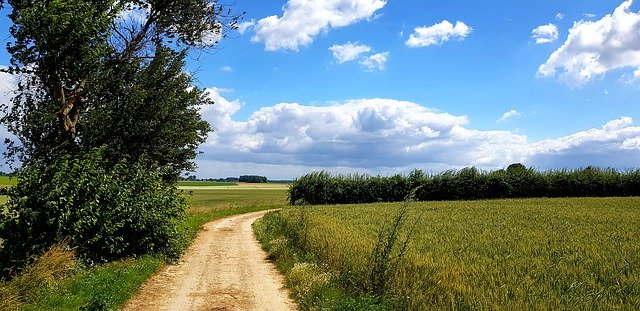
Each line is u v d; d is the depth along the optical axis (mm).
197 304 12219
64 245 15336
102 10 19938
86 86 20906
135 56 23719
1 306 10430
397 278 11562
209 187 183875
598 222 28609
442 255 16375
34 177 16078
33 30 18125
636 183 61375
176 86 23297
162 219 20141
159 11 24359
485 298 10148
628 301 10656
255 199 92188
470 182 66562
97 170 17656
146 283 14945
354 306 10203
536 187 65000
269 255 21016
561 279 12609
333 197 69438
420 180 68375
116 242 18078
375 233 23328
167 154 25516
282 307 11977
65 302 11219
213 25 25828
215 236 29797
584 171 64875
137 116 22172
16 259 14922
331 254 16016
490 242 19906
